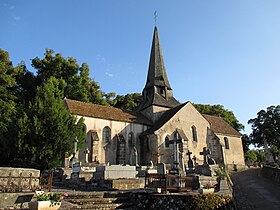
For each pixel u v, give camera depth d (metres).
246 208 11.80
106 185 14.67
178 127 31.88
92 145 27.36
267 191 16.17
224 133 38.47
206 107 59.28
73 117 22.81
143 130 32.97
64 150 20.05
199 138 33.50
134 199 10.91
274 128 48.56
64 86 39.41
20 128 18.64
